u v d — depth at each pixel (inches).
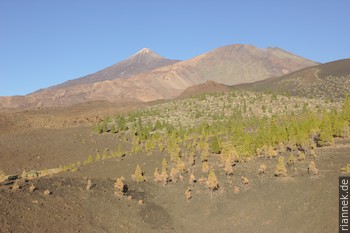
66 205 2420.0
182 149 4849.9
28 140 6594.5
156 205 2797.7
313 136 4141.2
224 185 2977.4
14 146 6220.5
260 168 3075.8
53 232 2118.6
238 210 2632.9
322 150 3585.1
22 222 2089.1
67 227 2212.1
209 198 2829.7
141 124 7239.2
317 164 3080.7
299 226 2289.6
